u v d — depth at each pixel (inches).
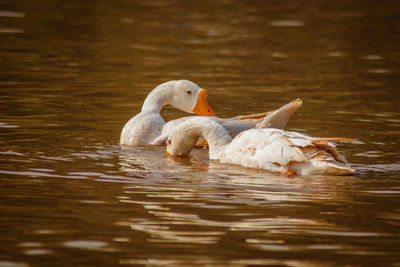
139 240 307.9
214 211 349.1
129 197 373.1
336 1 1904.5
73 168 441.4
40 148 501.0
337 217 340.5
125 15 1519.4
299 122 614.9
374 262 284.7
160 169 446.3
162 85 605.0
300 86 818.8
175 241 306.7
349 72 928.9
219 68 949.8
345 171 409.4
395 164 460.4
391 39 1257.4
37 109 653.9
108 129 585.6
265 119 518.9
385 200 369.4
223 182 408.8
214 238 310.5
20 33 1197.1
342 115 647.8
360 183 406.0
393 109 677.9
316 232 319.3
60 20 1382.9
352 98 740.7
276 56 1064.2
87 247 299.6
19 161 455.8
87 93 748.6
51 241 306.0
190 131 489.4
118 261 284.5
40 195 374.9
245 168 446.9
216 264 281.3
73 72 877.2
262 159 438.6
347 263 283.6
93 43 1136.2
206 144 538.9
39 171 429.4
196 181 411.5
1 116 615.8
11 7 1531.7
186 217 339.6
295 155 421.7
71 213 344.2
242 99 733.9
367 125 602.5
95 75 866.1
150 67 940.6
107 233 316.5
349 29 1381.6
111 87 789.9
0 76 828.0
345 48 1152.2
